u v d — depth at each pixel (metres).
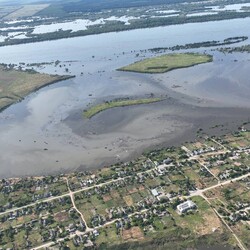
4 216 197.00
